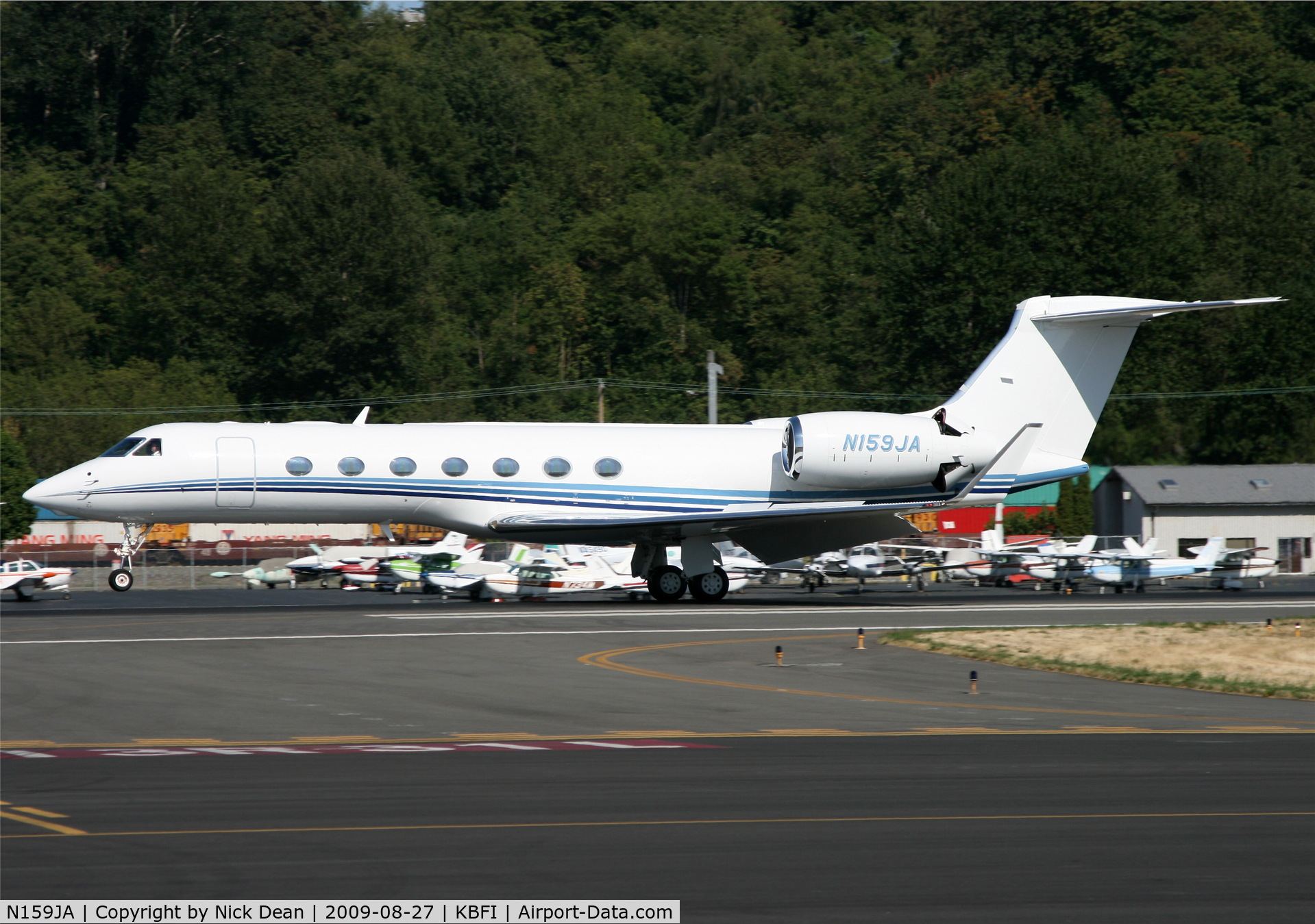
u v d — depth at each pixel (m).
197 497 118.38
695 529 124.00
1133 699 74.88
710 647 93.44
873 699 73.06
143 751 57.47
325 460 119.81
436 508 122.12
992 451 127.31
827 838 42.31
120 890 36.69
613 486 124.25
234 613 115.75
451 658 86.56
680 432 128.38
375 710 68.19
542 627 103.62
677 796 48.16
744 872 38.53
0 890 36.56
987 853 40.62
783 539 130.75
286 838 41.75
